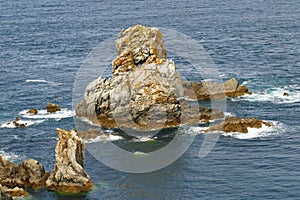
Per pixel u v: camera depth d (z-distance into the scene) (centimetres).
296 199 11894
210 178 12862
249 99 18500
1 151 14875
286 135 15250
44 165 14012
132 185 12650
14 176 12781
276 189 12300
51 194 12369
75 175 12500
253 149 14375
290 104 17950
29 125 16700
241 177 12875
